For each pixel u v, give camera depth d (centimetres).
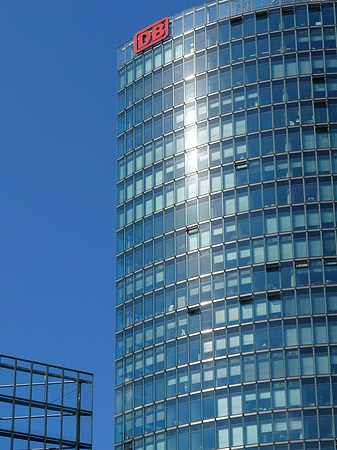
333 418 15762
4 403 13988
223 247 17175
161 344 17338
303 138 17275
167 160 18262
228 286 16950
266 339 16412
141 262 18112
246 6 18262
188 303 17225
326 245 16688
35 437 14050
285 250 16775
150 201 18300
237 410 16200
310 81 17562
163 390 17050
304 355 16162
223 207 17375
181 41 18738
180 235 17688
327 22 17850
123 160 19025
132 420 17312
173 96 18550
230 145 17625
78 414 14550
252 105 17675
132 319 17925
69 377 14688
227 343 16638
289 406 15938
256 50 17950
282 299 16550
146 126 18788
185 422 16588
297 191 17025
